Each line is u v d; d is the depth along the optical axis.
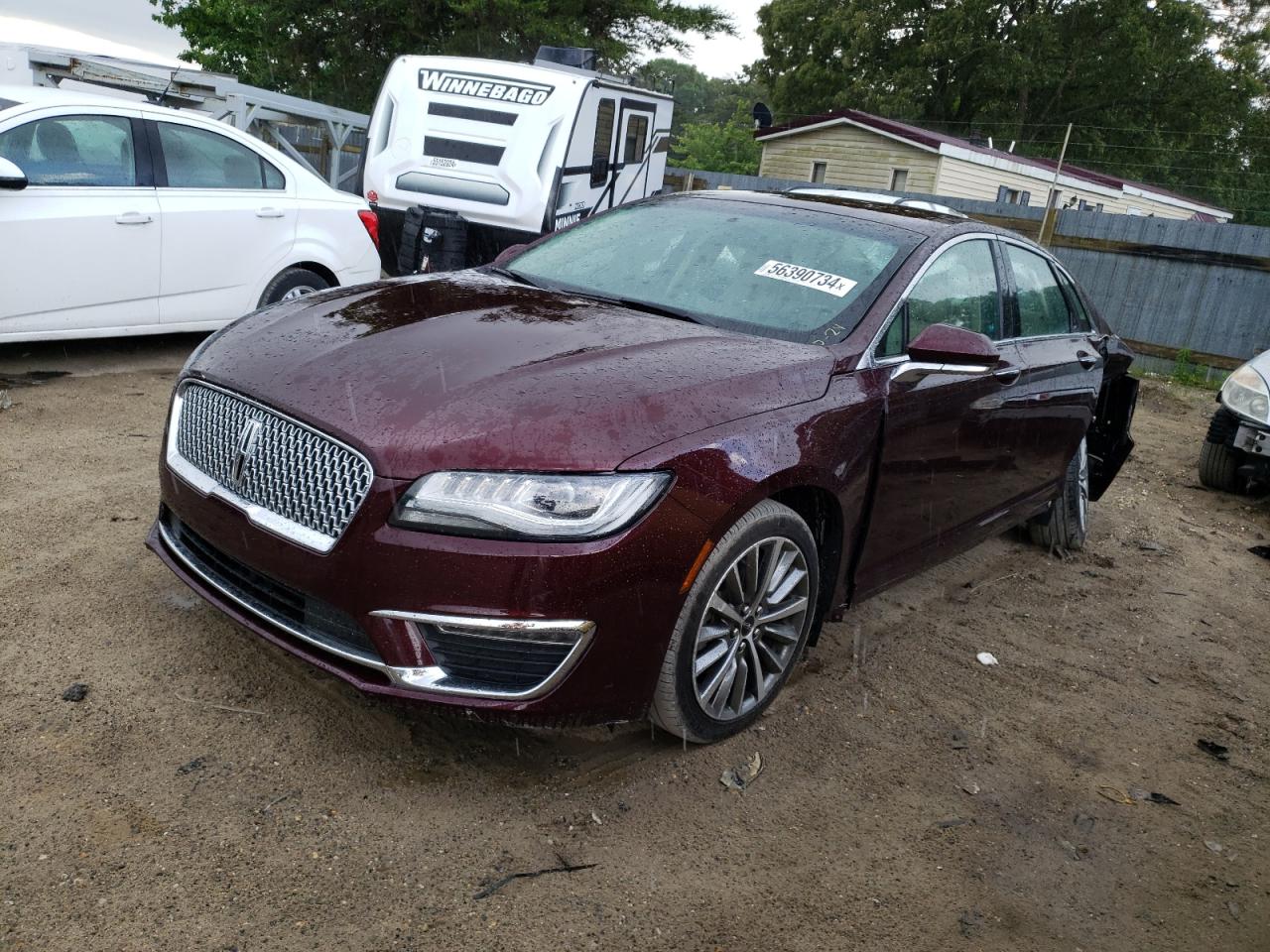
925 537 3.88
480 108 9.48
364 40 23.34
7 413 5.31
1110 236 12.74
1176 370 12.30
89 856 2.30
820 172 24.92
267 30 23.31
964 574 5.07
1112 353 5.33
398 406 2.60
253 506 2.70
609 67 23.28
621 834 2.64
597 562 2.48
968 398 3.80
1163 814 3.15
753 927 2.39
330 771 2.72
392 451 2.48
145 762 2.65
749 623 3.04
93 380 6.18
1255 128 41.75
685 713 2.89
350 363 2.81
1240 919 2.70
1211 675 4.26
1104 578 5.30
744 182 18.53
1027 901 2.64
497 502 2.45
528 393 2.65
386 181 9.88
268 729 2.86
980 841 2.87
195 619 3.39
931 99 40.84
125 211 5.98
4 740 2.65
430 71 9.72
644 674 2.69
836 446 3.10
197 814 2.49
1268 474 6.73
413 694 2.51
